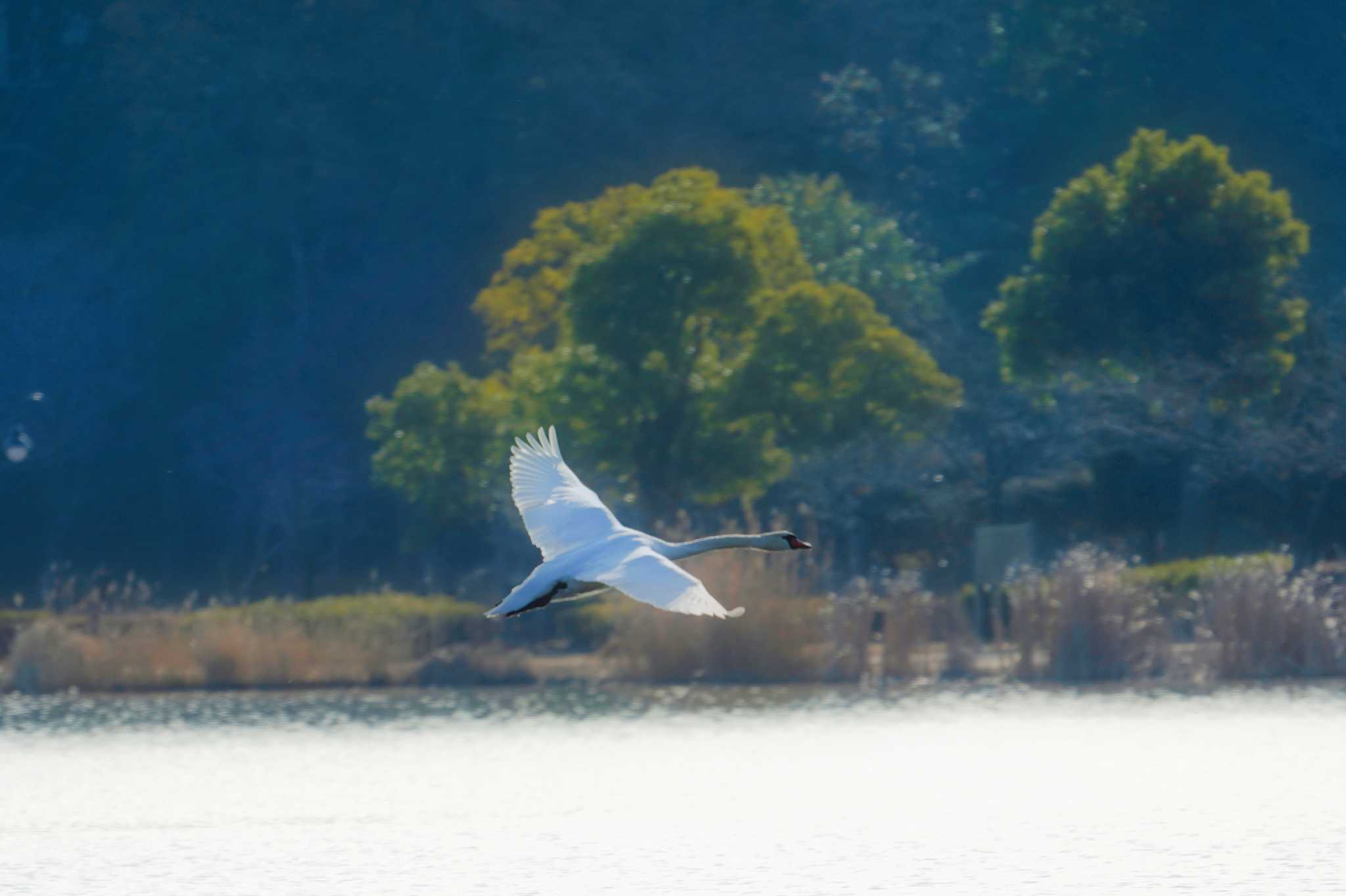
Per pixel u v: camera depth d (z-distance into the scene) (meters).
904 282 58.88
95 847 19.38
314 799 22.30
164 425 75.75
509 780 23.62
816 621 34.59
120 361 76.38
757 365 43.72
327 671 36.09
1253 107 76.31
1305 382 48.94
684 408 44.09
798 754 25.44
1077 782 22.50
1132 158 46.81
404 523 69.31
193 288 78.44
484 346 77.00
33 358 74.62
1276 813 20.16
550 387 44.66
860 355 44.91
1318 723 27.44
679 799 21.84
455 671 35.84
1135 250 45.91
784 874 17.44
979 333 66.12
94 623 38.03
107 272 78.75
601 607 41.50
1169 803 20.91
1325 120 75.69
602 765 24.73
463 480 50.59
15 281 76.94
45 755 26.53
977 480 55.66
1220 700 30.36
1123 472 52.56
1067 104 77.69
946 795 21.80
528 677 35.66
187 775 24.45
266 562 70.81
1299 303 46.47
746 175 79.44
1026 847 18.50
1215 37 77.31
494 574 51.22
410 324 78.00
